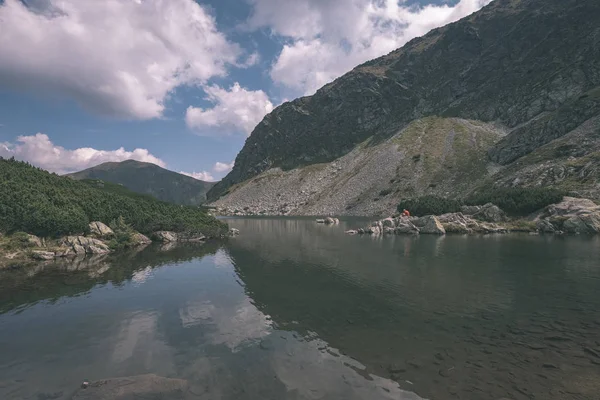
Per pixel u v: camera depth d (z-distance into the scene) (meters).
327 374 15.83
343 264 43.94
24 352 18.98
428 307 25.61
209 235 79.38
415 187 168.50
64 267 44.34
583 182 93.56
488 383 14.58
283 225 122.62
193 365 17.02
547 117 152.88
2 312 26.23
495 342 18.95
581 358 16.73
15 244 49.75
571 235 71.50
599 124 122.69
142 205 88.06
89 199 74.38
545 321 22.14
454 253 51.22
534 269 38.41
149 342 20.11
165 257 52.06
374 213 165.62
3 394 14.65
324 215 186.50
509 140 158.75
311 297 28.98
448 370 15.84
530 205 89.06
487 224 86.38
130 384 14.98
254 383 15.12
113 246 59.84
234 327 22.38
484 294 28.81
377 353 17.92
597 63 183.62
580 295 28.05
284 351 18.47
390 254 51.78
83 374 16.36
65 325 23.27
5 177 66.00
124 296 30.39
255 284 34.00
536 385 14.31
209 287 33.19
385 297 28.50
